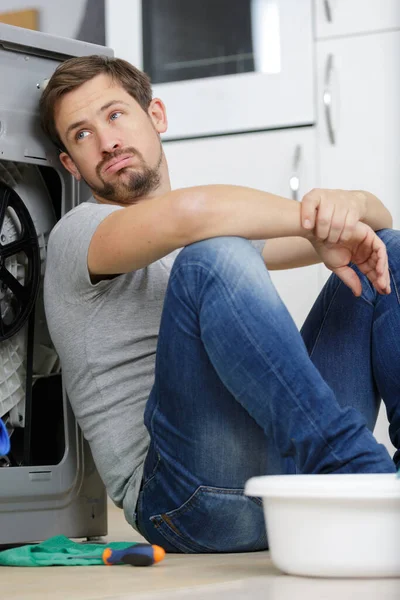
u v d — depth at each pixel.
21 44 1.74
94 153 1.71
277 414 1.24
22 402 1.78
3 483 1.67
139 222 1.40
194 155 3.14
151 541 1.58
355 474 1.18
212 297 1.28
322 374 1.56
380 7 2.94
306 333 1.61
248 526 1.49
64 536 1.67
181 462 1.42
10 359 1.75
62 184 1.82
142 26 3.18
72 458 1.79
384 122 2.95
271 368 1.24
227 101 3.10
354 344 1.54
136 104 1.76
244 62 3.09
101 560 1.43
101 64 1.74
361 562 1.14
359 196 1.53
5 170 1.75
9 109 1.73
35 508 1.73
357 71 2.97
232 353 1.26
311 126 3.02
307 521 1.16
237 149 3.09
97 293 1.55
